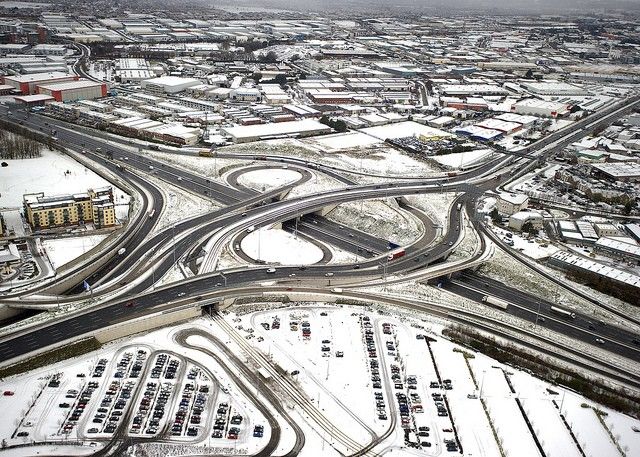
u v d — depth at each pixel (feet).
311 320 538.47
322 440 395.14
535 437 408.46
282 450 383.65
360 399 436.76
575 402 447.01
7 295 543.39
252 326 524.11
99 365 456.04
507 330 547.49
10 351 460.14
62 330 490.08
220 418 409.90
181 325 522.47
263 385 447.01
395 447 392.06
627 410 440.45
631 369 497.87
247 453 379.55
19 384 427.33
